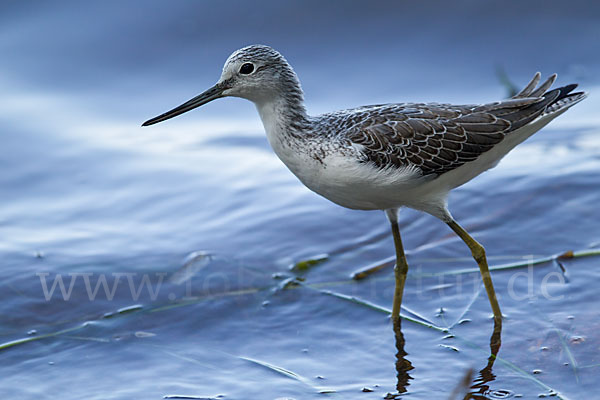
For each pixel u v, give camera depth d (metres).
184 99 16.70
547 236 12.48
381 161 9.70
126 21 17.88
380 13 17.77
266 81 9.98
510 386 9.06
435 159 9.86
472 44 17.20
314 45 17.42
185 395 9.22
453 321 10.59
